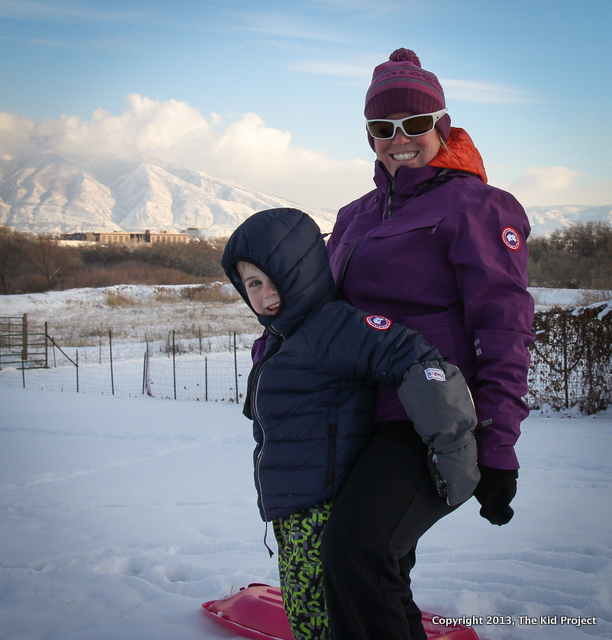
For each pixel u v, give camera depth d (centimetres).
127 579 333
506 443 175
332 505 192
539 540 368
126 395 1334
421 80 212
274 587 302
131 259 6281
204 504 488
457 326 196
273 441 197
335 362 188
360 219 236
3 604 305
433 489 175
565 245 4322
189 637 266
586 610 270
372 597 166
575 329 1019
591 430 812
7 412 1043
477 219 196
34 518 458
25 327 1869
